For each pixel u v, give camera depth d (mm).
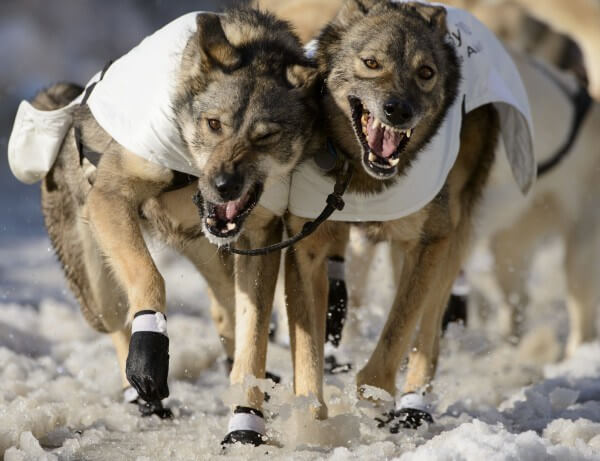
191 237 9969
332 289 10445
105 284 10625
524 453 7484
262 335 9188
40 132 10203
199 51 9070
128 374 8242
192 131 9000
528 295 16469
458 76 9758
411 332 9656
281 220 9633
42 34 41531
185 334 14109
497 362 13406
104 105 9250
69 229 10695
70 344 13039
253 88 8984
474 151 11031
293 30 9891
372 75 9172
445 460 7316
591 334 15430
